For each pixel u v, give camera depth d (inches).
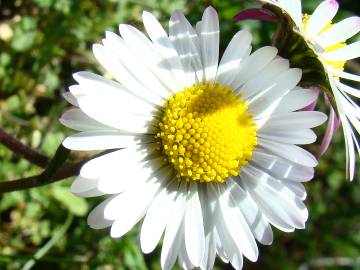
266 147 1.9
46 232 3.1
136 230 3.1
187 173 1.9
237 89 1.9
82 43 3.3
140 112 1.8
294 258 3.9
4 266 2.8
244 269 3.8
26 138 3.1
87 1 3.3
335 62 2.0
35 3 3.2
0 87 3.2
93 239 3.1
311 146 3.9
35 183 2.1
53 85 3.3
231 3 3.4
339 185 4.1
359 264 3.9
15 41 3.1
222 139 1.8
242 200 1.9
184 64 1.9
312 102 1.9
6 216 3.1
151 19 1.8
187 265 1.8
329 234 4.0
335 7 1.9
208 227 1.8
